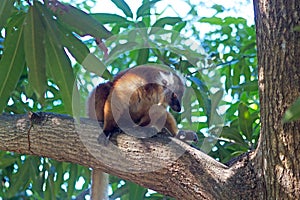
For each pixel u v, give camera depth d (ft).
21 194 48.29
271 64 21.89
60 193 42.80
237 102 38.06
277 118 21.63
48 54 26.96
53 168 38.11
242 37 43.09
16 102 36.86
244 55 40.70
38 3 26.71
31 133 25.94
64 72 26.76
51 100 37.35
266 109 22.06
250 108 38.75
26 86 36.32
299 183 21.27
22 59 27.09
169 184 23.50
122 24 35.53
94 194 30.42
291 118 17.12
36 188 37.81
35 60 26.40
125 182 39.42
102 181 30.53
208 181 22.93
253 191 22.47
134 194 34.63
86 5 44.19
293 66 21.47
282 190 21.53
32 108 37.06
